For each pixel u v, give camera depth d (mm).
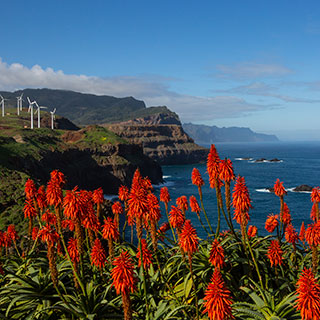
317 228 12281
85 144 183875
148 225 15062
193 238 11273
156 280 14352
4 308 12578
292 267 15469
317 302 8172
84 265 15727
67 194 11969
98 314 11836
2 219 54281
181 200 17172
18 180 80375
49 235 11508
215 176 15125
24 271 15398
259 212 98875
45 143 160000
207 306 8914
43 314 12086
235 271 15078
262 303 11688
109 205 49688
